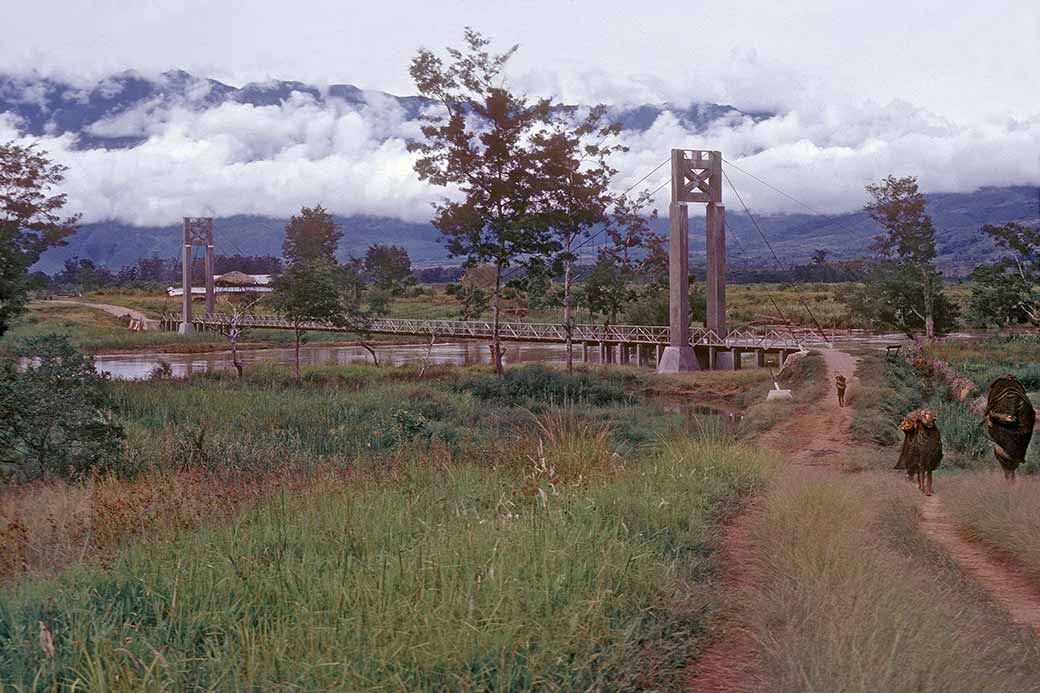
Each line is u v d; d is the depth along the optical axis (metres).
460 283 65.06
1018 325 71.69
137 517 8.19
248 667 4.29
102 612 5.39
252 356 84.62
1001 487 10.23
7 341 38.91
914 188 72.81
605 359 67.88
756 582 6.65
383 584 5.57
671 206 57.97
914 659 4.41
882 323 77.81
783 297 127.94
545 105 48.62
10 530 8.02
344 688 4.19
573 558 6.32
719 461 12.34
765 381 48.00
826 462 21.48
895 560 7.05
